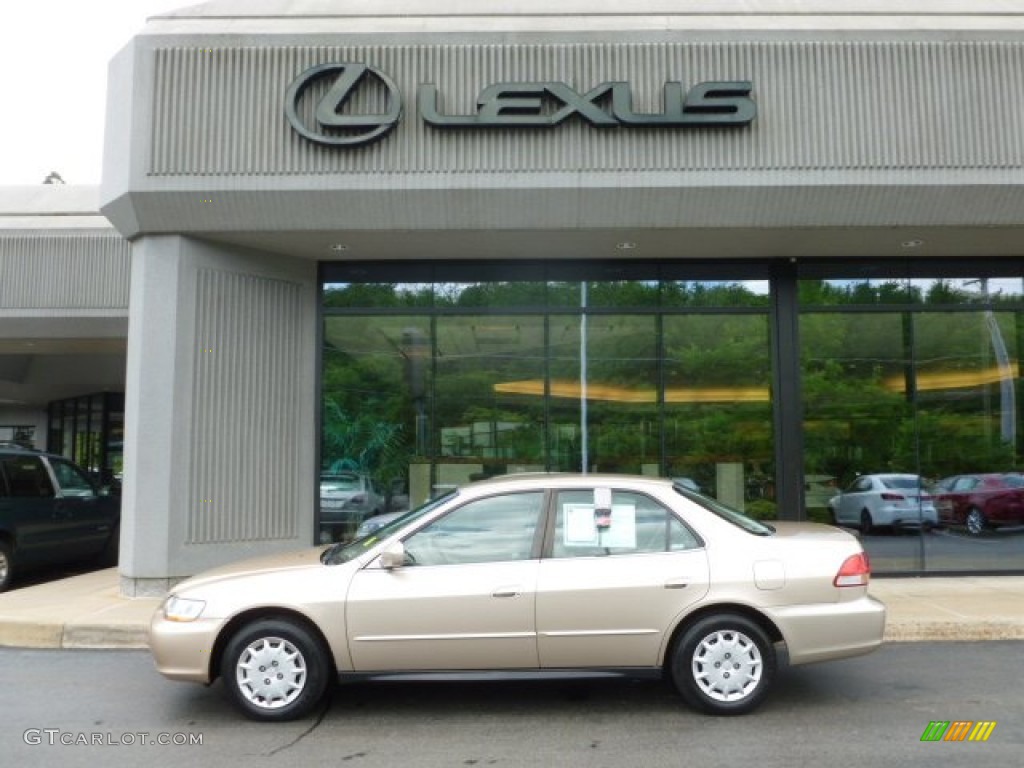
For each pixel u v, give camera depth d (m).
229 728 5.54
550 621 5.50
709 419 11.41
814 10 10.50
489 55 9.84
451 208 9.88
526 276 11.58
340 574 5.60
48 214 15.23
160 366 9.91
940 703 5.98
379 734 5.41
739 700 5.59
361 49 9.83
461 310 11.52
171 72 9.74
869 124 9.80
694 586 5.54
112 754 5.07
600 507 5.76
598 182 9.70
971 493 11.30
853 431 11.33
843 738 5.25
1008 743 5.16
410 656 5.50
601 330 11.52
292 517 10.87
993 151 9.80
